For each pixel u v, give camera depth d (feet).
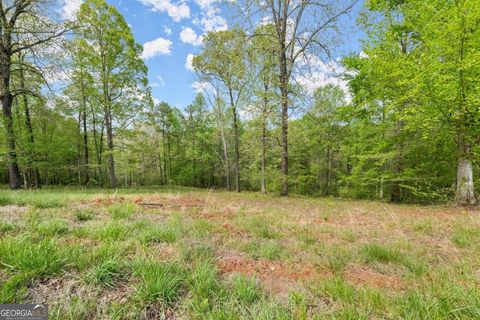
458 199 29.01
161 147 115.55
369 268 9.45
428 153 38.17
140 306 6.36
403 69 28.73
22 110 52.42
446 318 6.04
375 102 38.75
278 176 45.80
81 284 6.99
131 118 58.85
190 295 6.95
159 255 9.42
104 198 24.16
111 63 54.08
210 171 121.39
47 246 8.20
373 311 6.43
